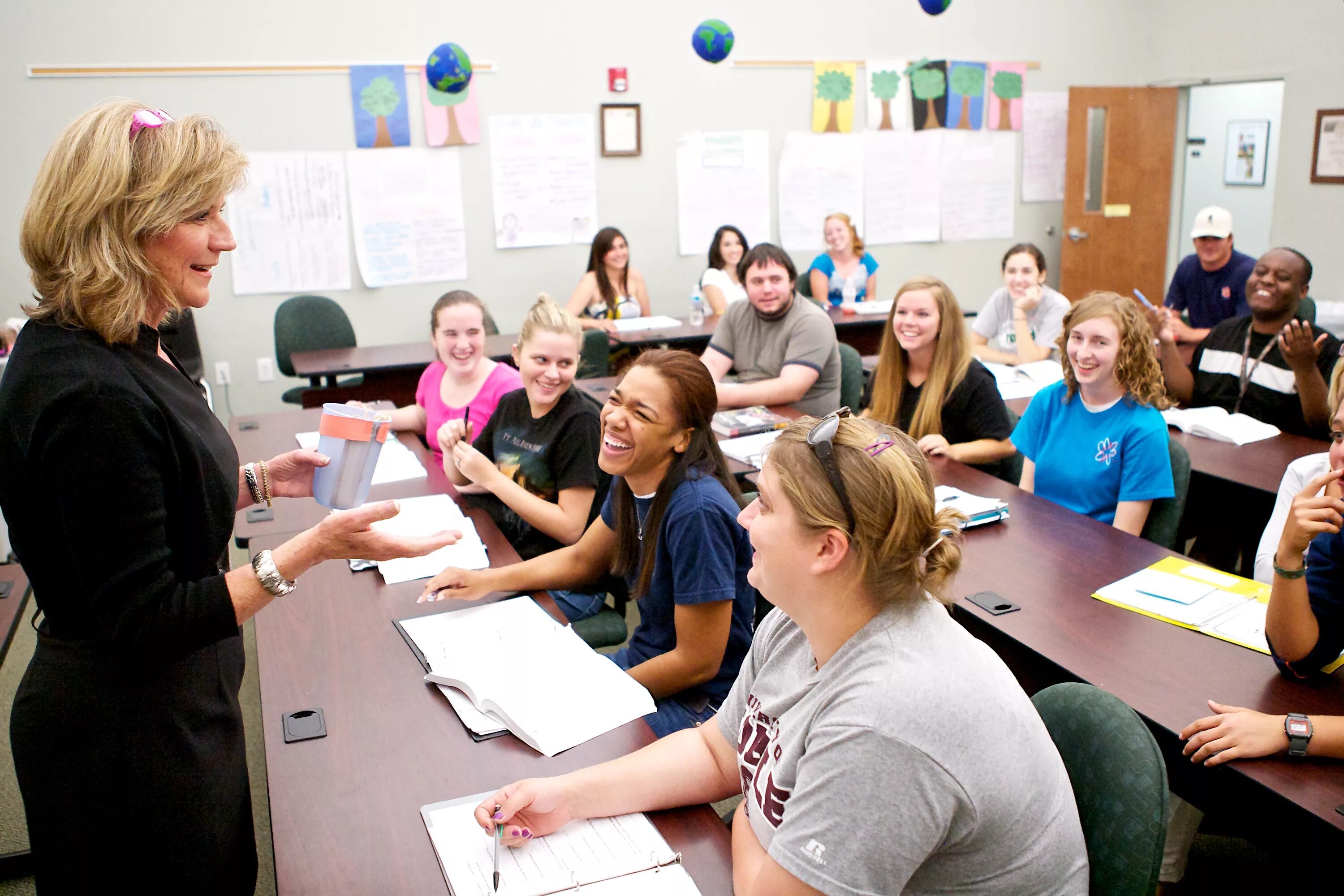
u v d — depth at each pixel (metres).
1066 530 2.17
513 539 2.35
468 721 1.33
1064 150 7.12
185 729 1.17
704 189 6.21
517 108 5.67
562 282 6.01
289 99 5.22
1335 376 1.48
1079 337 2.33
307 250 5.41
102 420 1.03
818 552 0.96
